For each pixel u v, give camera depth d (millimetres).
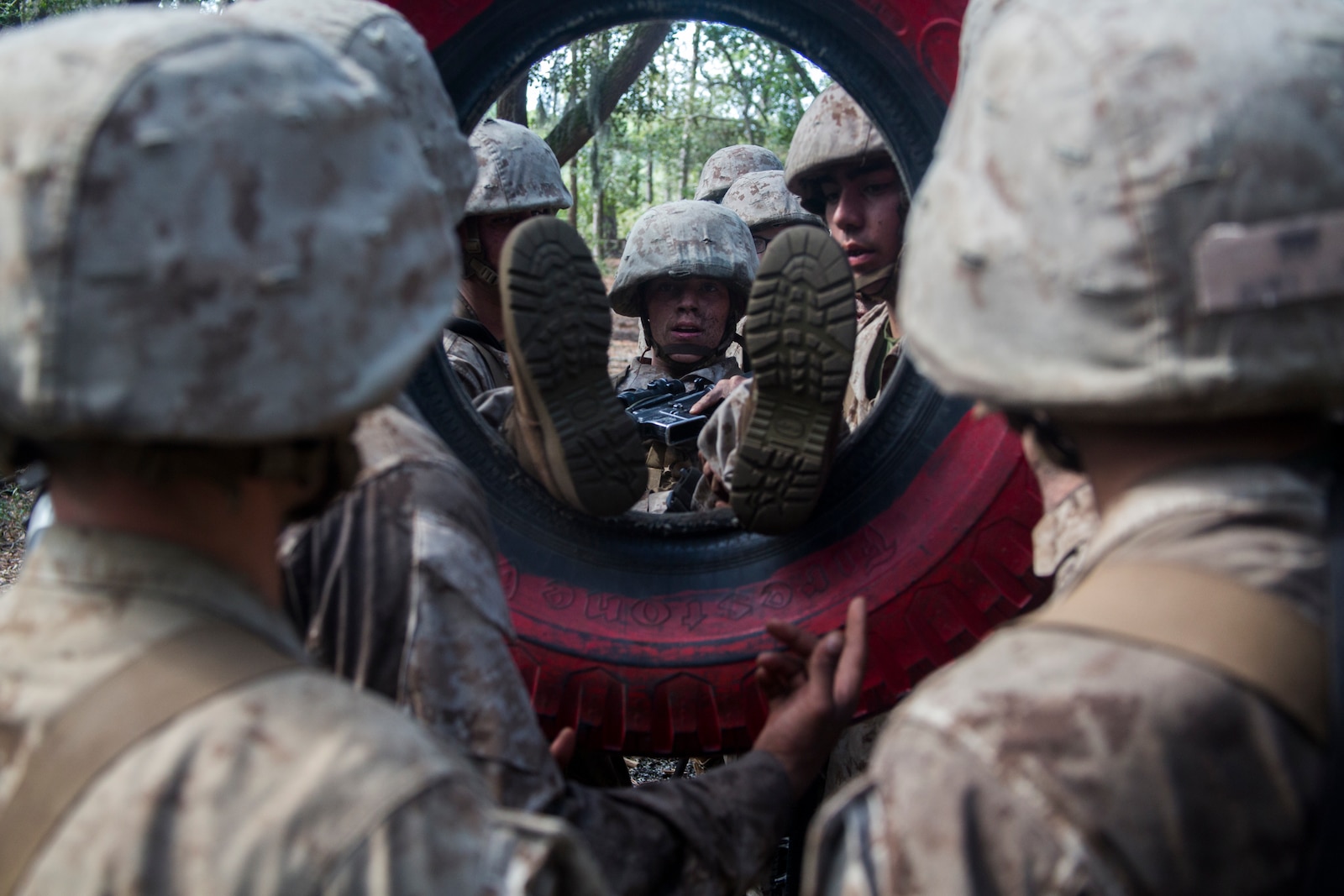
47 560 817
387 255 814
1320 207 744
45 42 759
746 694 1770
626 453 1722
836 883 814
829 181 2412
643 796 1194
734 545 1876
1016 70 822
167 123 723
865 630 1329
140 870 693
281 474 824
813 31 1781
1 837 720
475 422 1862
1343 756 684
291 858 699
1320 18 798
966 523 1747
